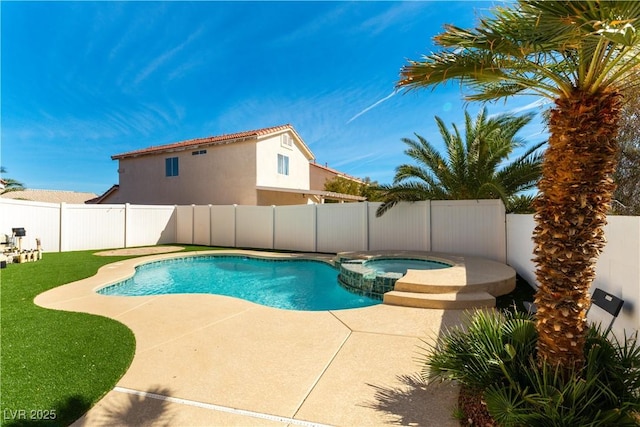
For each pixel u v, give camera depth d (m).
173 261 14.77
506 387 2.94
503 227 12.12
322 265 13.98
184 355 4.66
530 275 8.77
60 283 9.34
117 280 9.97
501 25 2.84
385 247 14.48
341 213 15.55
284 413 3.30
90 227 17.23
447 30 3.06
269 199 22.30
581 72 2.75
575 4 2.30
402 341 5.14
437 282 7.77
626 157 8.94
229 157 21.84
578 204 2.75
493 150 13.34
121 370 4.18
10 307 7.03
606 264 4.12
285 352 4.76
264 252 16.16
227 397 3.60
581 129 2.71
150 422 3.17
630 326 3.53
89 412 3.33
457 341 3.83
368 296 9.65
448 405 3.38
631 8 2.19
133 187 25.20
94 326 5.80
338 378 3.99
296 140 26.02
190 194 23.08
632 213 8.79
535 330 3.57
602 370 2.88
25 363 4.32
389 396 3.57
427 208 13.57
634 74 2.99
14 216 14.50
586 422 2.49
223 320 6.20
